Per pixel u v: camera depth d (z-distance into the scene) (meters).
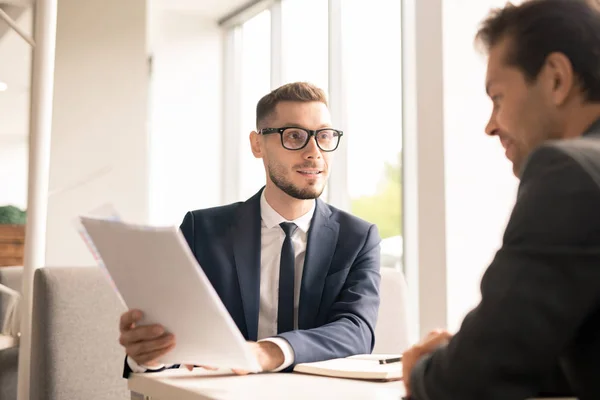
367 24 3.55
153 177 5.12
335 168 3.77
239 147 5.22
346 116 3.78
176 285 0.96
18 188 3.47
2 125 3.59
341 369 1.09
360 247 1.56
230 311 1.51
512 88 0.74
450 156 2.11
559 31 0.71
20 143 3.59
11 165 3.50
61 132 3.32
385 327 2.00
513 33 0.74
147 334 1.08
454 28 2.13
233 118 5.24
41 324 1.76
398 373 1.06
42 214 1.89
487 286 0.64
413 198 3.12
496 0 2.14
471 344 0.63
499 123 0.77
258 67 4.96
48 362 1.74
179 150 5.13
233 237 1.56
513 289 0.61
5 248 2.74
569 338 0.60
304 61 4.30
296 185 1.50
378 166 3.41
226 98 5.25
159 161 5.12
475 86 2.14
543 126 0.72
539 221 0.61
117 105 3.38
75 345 1.78
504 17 0.76
